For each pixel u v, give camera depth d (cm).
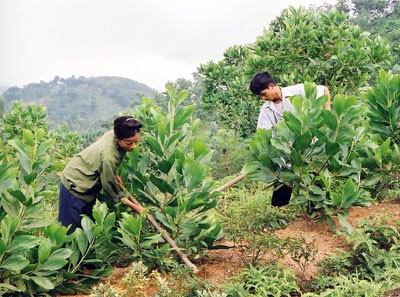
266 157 491
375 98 545
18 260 391
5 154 446
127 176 502
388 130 554
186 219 484
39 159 447
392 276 447
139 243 466
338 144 476
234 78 1245
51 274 428
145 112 565
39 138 449
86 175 465
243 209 579
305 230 582
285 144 480
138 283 413
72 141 1263
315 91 495
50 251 404
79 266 450
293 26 923
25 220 438
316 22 946
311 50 921
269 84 541
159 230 484
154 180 478
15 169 415
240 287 423
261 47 952
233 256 521
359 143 496
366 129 598
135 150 490
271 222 520
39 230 511
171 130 501
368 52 896
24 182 440
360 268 462
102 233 446
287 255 519
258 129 494
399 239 521
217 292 425
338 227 572
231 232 497
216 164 1080
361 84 916
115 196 473
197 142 486
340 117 475
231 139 1203
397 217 579
